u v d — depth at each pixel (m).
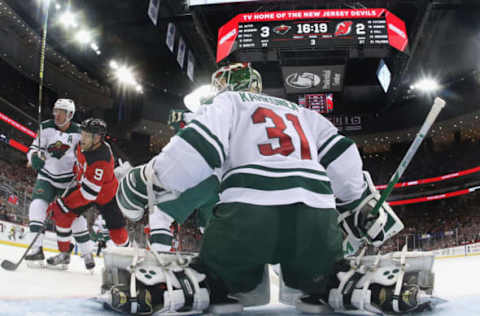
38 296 1.78
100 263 6.46
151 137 29.59
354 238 1.97
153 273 1.43
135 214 1.77
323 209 1.64
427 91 27.88
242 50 13.73
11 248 6.78
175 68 25.64
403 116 29.48
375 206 1.86
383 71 19.17
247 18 13.84
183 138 1.57
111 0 18.67
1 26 19.62
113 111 27.05
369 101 22.83
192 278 1.49
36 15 19.36
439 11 17.95
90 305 1.53
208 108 1.69
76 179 3.78
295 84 17.81
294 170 1.64
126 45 23.22
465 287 3.04
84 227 4.03
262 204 1.56
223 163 1.74
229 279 1.58
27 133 20.92
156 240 3.05
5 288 2.03
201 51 22.05
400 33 13.45
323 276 1.65
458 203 29.27
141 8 19.02
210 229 1.63
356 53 13.92
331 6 14.67
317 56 13.99
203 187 1.72
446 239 20.11
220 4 14.10
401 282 1.44
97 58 23.73
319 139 1.91
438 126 29.12
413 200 31.05
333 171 1.88
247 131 1.70
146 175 1.61
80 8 19.20
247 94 1.82
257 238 1.54
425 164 30.09
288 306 2.07
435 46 22.83
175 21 19.33
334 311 1.64
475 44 22.47
